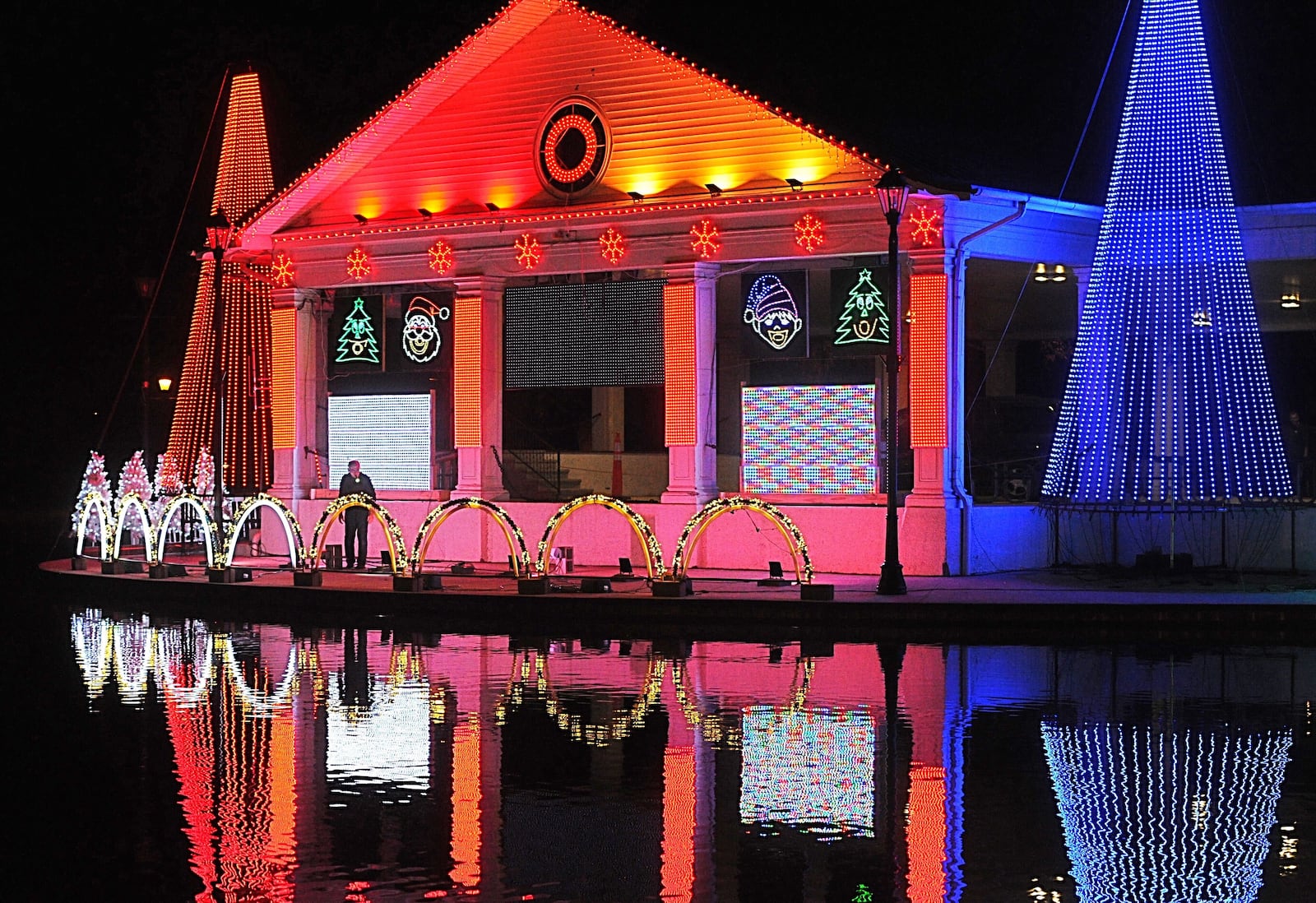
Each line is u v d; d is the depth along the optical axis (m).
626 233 30.06
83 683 18.86
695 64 28.92
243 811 12.71
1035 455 34.38
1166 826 12.11
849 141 27.41
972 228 27.88
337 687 18.48
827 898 10.46
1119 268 28.73
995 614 23.33
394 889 10.70
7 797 13.19
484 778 13.76
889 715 16.38
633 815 12.50
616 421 38.09
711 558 29.72
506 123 31.31
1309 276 30.73
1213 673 19.02
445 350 32.84
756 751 14.73
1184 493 28.33
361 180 32.97
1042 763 14.14
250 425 37.25
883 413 28.95
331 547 31.23
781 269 29.08
